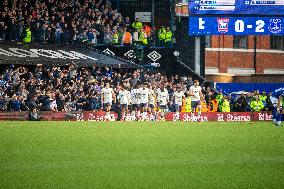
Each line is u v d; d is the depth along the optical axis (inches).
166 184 864.9
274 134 1873.8
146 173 975.0
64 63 2974.9
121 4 3698.3
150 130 1989.4
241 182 892.0
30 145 1413.6
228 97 3196.4
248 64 4404.5
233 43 4320.9
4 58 2864.2
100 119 2760.8
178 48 3580.2
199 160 1162.6
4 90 2714.1
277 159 1188.5
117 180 895.7
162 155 1246.3
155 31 3577.8
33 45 3100.4
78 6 3289.9
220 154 1275.8
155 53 3432.6
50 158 1167.0
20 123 2325.3
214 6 3070.9
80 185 844.0
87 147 1390.3
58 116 2704.2
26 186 825.5
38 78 2847.0
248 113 3058.6
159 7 3668.8
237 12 3080.7
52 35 3157.0
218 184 871.7
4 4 3075.8
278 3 3110.2
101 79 2920.8
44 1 3225.9
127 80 2829.7
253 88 3949.3
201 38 3639.3
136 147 1409.9
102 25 3321.9
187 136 1748.3
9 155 1203.9
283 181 903.7
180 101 2874.0
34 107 2652.6
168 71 3437.5
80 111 2746.1
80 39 3228.3
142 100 2778.1
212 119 2965.1
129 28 3560.5
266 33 3120.1
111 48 3378.4
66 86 2812.5
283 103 2484.0
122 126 2199.8
